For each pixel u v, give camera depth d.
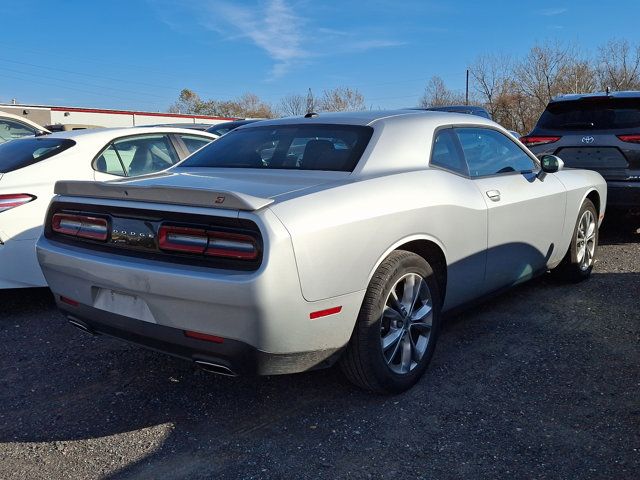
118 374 3.72
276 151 3.66
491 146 4.27
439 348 3.96
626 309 4.62
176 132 6.19
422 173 3.46
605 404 3.16
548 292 5.11
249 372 2.76
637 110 6.62
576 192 5.00
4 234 4.64
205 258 2.70
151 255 2.86
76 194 3.22
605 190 5.66
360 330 3.04
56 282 3.33
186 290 2.68
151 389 3.50
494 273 4.04
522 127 38.81
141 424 3.10
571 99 7.00
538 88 38.16
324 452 2.79
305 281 2.68
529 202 4.28
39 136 5.70
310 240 2.70
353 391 3.39
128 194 2.94
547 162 4.56
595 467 2.61
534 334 4.16
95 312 3.13
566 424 2.97
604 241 7.15
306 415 3.14
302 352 2.80
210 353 2.75
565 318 4.46
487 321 4.43
